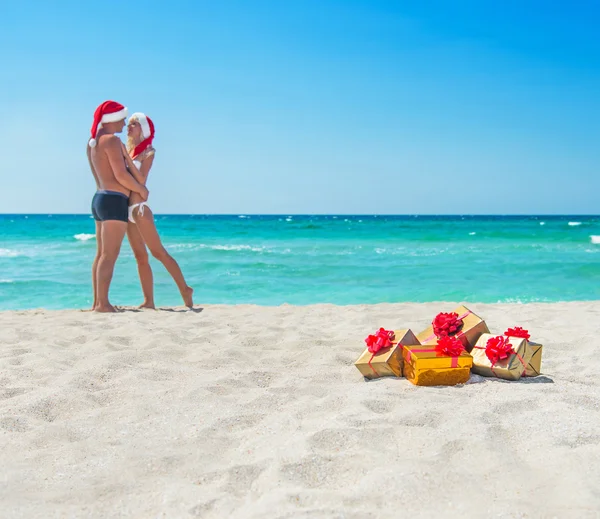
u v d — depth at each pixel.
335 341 5.28
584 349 4.94
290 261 16.30
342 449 2.69
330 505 2.17
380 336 4.11
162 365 4.45
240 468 2.52
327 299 10.15
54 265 15.14
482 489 2.26
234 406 3.45
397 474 2.36
